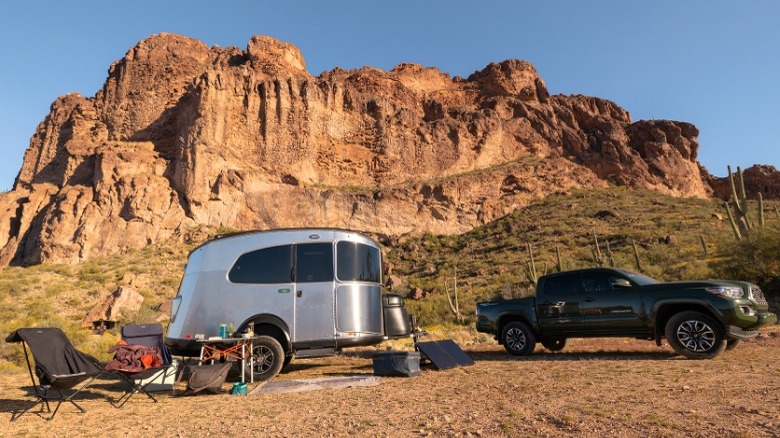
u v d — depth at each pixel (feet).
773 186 260.01
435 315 95.91
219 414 18.63
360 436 13.97
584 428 13.10
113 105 234.99
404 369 25.98
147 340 25.70
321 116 221.05
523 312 34.24
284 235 30.78
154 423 17.70
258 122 209.15
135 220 175.32
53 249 164.96
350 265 30.42
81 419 19.07
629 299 29.73
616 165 239.50
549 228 167.12
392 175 221.66
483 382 22.40
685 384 18.62
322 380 25.54
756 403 14.74
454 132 240.32
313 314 29.09
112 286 130.82
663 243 122.31
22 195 208.95
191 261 32.12
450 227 195.83
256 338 27.76
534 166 228.63
